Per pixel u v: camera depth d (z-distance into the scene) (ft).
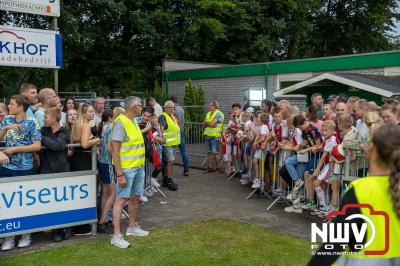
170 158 28.48
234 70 56.65
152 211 22.98
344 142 18.97
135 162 17.62
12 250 16.76
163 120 28.27
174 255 16.25
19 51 26.35
